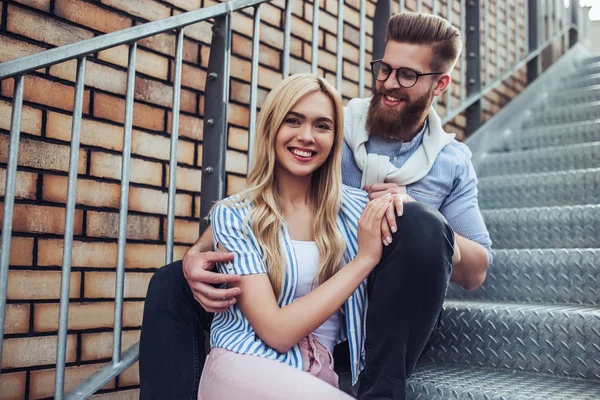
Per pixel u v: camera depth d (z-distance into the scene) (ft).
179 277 4.17
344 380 4.26
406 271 3.67
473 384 4.51
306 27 8.23
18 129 3.89
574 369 4.78
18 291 5.22
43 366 5.38
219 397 3.47
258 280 3.70
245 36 7.38
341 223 4.23
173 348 3.99
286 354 3.65
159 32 4.53
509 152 9.82
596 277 5.65
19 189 5.25
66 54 4.02
